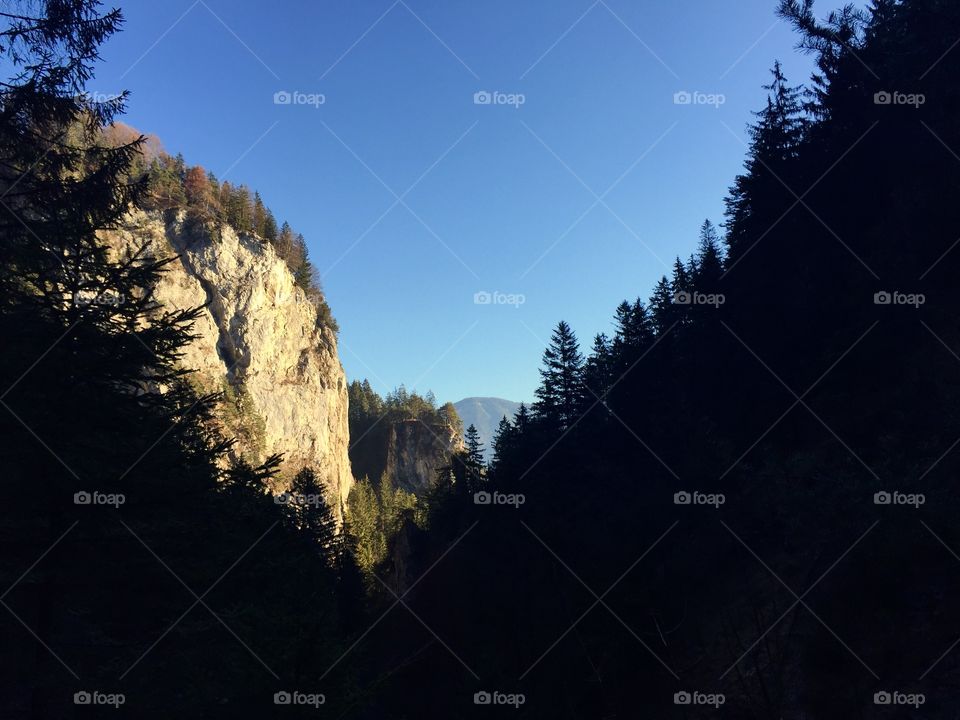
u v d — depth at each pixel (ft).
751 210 88.58
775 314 71.51
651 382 99.50
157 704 27.81
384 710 82.58
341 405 477.77
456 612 98.68
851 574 36.22
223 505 34.91
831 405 56.54
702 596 54.03
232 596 43.80
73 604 27.61
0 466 24.90
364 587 163.43
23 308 26.45
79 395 26.27
